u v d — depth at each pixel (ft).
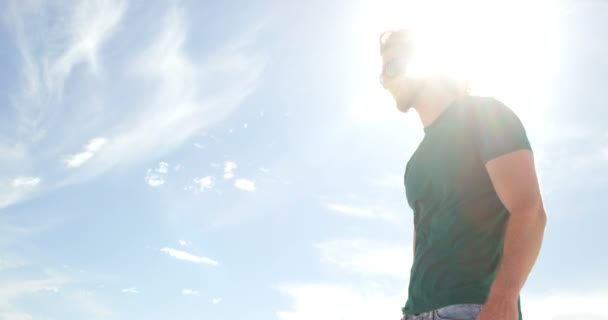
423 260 7.64
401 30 8.39
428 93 8.18
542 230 6.46
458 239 7.31
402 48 8.32
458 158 7.47
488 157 6.93
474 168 7.34
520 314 7.25
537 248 6.34
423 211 7.99
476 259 7.20
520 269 6.19
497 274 6.29
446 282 7.23
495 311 6.07
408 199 8.43
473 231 7.27
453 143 7.59
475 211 7.28
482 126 7.18
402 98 8.46
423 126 8.38
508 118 6.98
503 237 7.25
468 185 7.36
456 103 7.79
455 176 7.47
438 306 7.20
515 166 6.64
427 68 8.19
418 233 8.03
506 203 6.64
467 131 7.46
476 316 6.89
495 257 7.22
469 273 7.16
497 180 6.78
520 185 6.53
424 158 7.98
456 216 7.38
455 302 7.06
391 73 8.38
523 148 6.73
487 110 7.23
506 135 6.84
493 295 6.18
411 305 7.72
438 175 7.69
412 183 8.16
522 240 6.28
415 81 8.24
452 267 7.25
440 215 7.59
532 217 6.37
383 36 8.62
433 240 7.62
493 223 7.25
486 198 7.27
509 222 6.48
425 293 7.45
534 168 6.73
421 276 7.58
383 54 8.59
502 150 6.79
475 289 7.06
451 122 7.72
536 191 6.52
